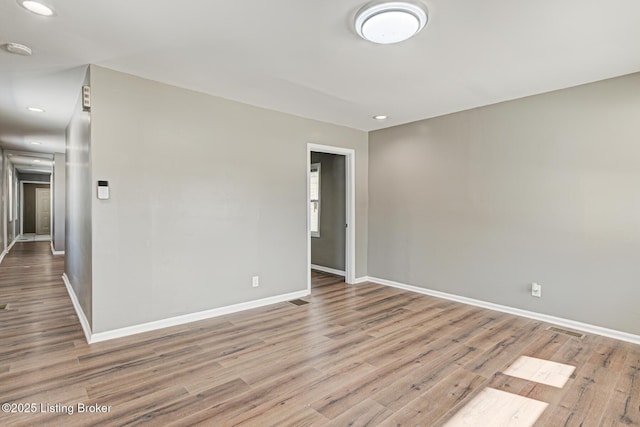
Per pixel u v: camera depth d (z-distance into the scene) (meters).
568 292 3.41
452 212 4.35
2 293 4.57
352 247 5.22
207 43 2.50
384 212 5.18
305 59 2.76
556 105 3.47
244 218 3.93
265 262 4.13
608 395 2.19
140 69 2.99
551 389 2.26
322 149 4.77
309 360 2.66
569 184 3.39
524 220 3.71
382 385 2.30
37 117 4.61
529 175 3.66
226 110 3.76
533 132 3.63
